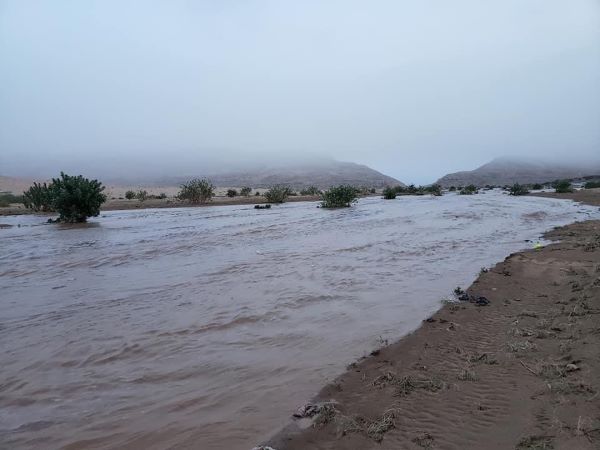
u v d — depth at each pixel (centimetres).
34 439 370
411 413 399
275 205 4175
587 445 322
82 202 2647
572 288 793
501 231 1728
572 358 481
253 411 410
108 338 602
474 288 845
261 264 1103
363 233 1717
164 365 515
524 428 359
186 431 378
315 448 351
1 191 8094
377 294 810
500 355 518
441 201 4222
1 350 563
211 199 4869
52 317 698
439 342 575
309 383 466
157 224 2338
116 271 1066
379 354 541
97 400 435
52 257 1292
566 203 3559
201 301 777
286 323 658
